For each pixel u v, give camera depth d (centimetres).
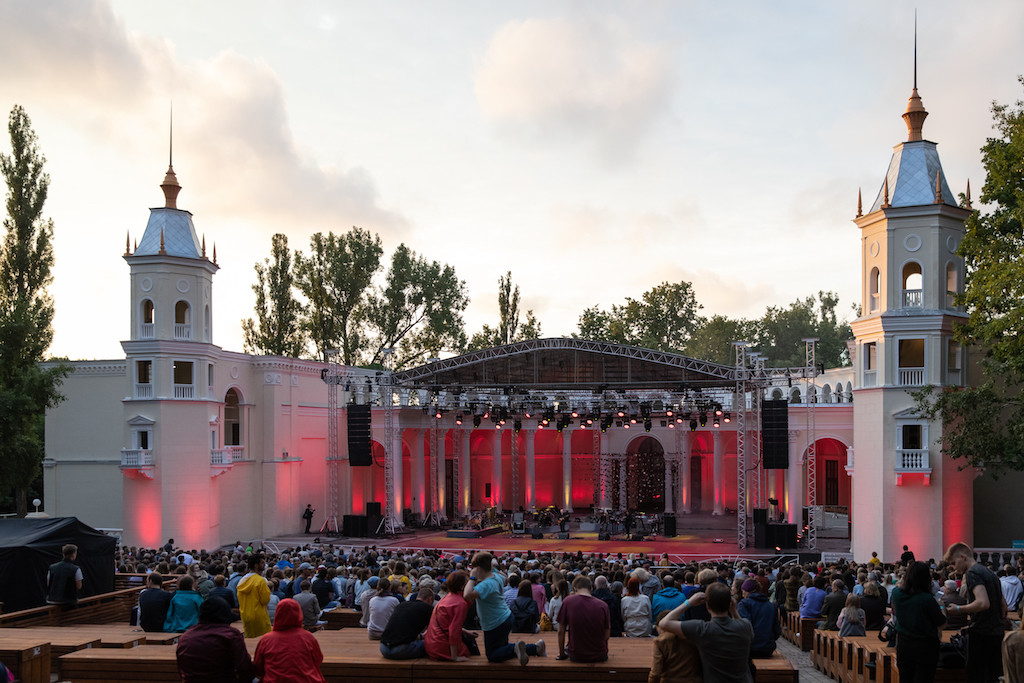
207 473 5138
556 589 1759
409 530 5891
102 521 5384
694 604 981
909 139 4291
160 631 1642
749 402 6053
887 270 4191
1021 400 3322
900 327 4131
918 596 1124
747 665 927
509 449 7581
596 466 6862
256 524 5656
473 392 6181
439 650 1226
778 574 2728
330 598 2072
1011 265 3055
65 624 1973
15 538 2155
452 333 8331
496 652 1223
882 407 4172
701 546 5050
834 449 6575
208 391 5209
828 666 1770
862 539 4309
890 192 4241
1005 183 3278
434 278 8219
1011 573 2216
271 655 1011
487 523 5994
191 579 1692
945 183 4178
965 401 3531
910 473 4075
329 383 5812
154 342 4988
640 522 6053
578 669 1188
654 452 7425
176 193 5241
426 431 7038
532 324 8706
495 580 1262
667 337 11062
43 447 5572
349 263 7812
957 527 4109
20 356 4659
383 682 1226
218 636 1012
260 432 5709
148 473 4938
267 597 1575
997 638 1173
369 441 5425
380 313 8062
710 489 7162
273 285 7588
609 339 10244
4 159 5388
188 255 5144
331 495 5794
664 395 5828
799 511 5681
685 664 951
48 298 5497
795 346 11869
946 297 4141
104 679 1281
